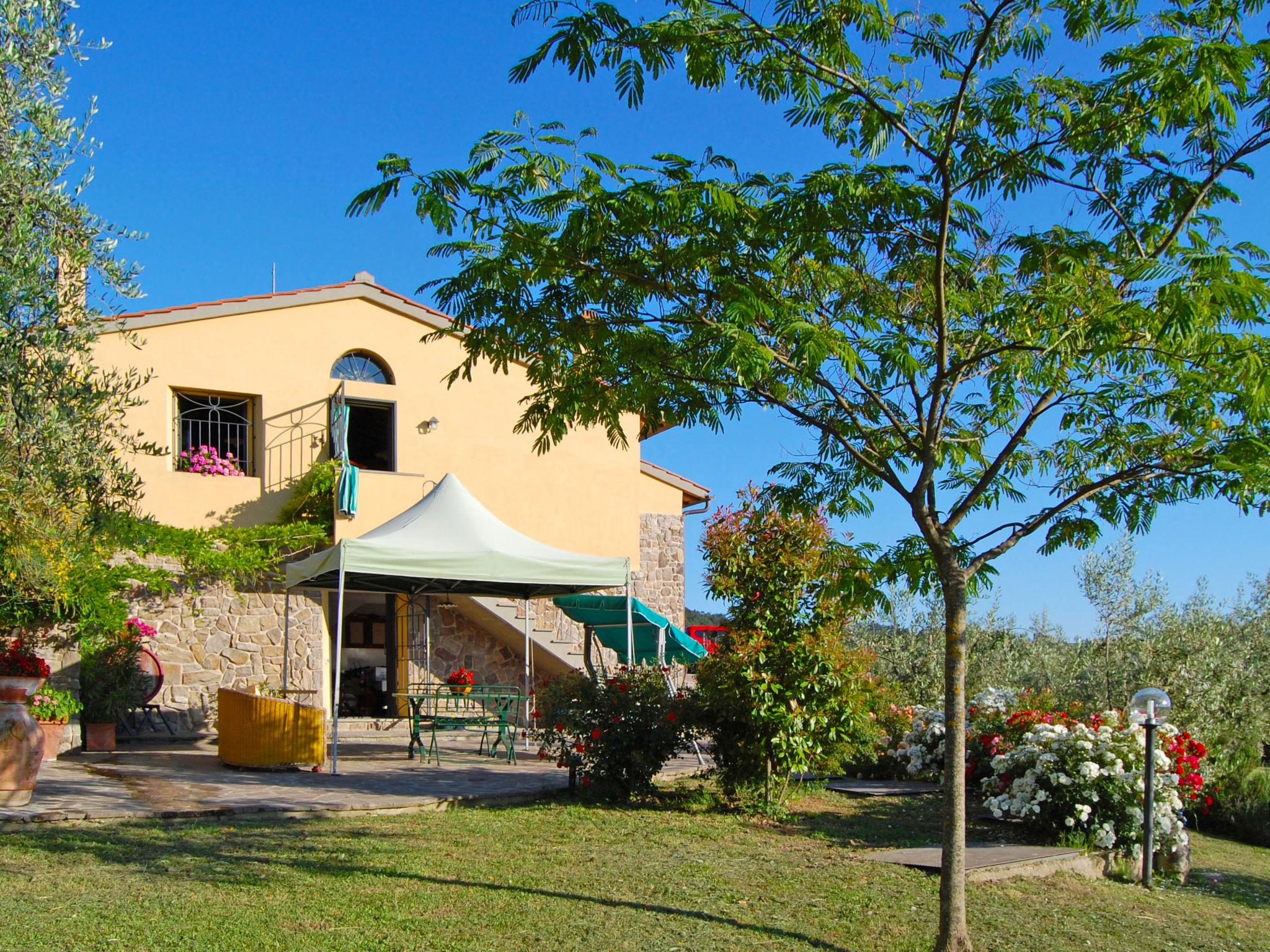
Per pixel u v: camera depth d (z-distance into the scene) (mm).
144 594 14039
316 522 15219
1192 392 5895
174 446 14688
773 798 10484
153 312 14391
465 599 16297
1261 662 14609
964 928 5660
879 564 6707
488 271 5836
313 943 5402
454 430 16625
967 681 16422
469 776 11156
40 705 11164
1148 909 7703
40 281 6410
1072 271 6133
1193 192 6348
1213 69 5324
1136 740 9719
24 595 10508
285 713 11094
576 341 6156
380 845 7656
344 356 16047
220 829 7938
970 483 7367
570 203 5918
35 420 6238
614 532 17859
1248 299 5133
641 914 6258
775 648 9977
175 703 14062
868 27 5734
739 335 5102
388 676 16594
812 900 6867
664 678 10531
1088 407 6508
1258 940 7109
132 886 6207
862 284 6641
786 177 6074
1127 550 15227
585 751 9898
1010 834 9695
